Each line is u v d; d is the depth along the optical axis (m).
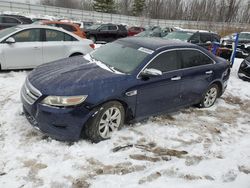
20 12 36.59
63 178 3.25
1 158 3.52
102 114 4.00
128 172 3.49
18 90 6.14
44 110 3.73
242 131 5.14
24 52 7.63
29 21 16.98
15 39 7.57
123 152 3.91
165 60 4.88
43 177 3.24
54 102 3.72
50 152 3.71
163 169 3.61
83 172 3.39
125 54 4.90
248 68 9.51
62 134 3.82
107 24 20.33
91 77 4.11
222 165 3.84
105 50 5.32
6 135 4.06
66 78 4.04
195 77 5.43
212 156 4.10
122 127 4.56
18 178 3.19
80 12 44.00
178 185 3.31
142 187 3.22
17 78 7.13
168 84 4.88
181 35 13.47
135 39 5.45
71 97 3.73
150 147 4.14
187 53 5.35
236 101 7.08
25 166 3.40
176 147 4.24
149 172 3.53
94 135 4.00
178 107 5.38
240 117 5.88
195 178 3.49
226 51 13.42
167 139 4.45
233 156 4.14
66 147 3.85
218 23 43.28
